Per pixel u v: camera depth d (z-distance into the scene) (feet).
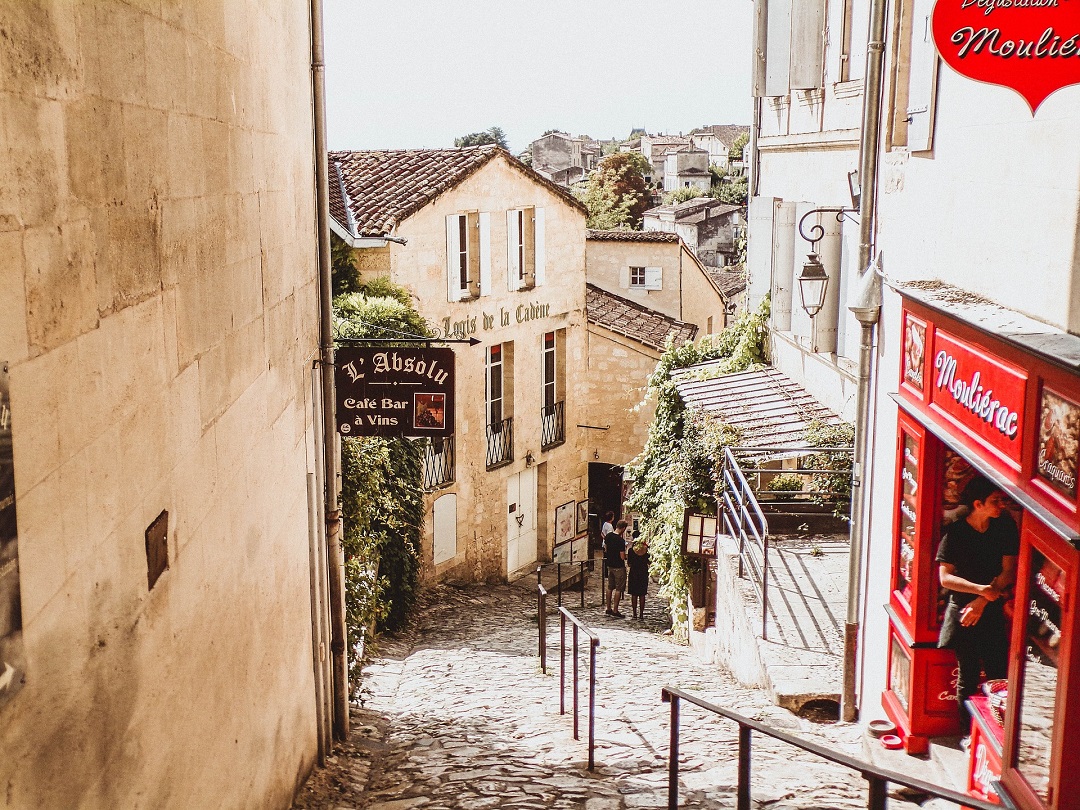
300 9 26.18
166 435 13.47
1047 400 16.42
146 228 12.82
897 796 21.54
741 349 52.29
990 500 21.42
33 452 9.30
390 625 52.65
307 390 26.17
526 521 76.38
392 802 22.12
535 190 72.64
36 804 9.25
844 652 27.91
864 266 27.61
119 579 11.57
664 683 35.73
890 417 25.13
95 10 11.20
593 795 22.06
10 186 9.00
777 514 42.11
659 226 217.15
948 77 22.29
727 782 22.67
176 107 14.29
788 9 40.42
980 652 21.67
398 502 50.14
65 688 9.98
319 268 28.14
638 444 84.28
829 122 39.86
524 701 33.73
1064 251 16.94
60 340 10.02
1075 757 15.46
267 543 20.26
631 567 57.31
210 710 15.48
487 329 68.95
